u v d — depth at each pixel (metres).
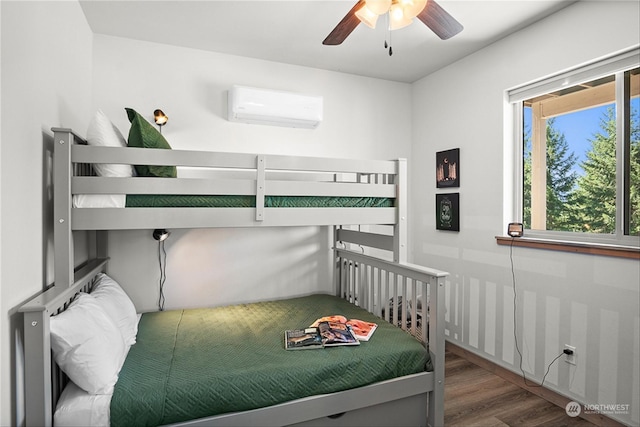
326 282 3.26
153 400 1.44
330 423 1.77
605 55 2.03
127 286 2.63
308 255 3.18
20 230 1.35
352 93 3.35
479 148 2.85
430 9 1.62
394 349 1.92
